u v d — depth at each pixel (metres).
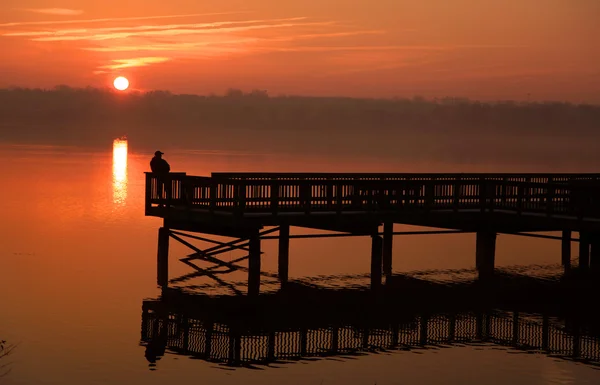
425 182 31.70
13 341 23.59
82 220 52.09
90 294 29.81
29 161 130.50
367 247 43.03
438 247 43.50
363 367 22.02
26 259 36.72
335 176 37.31
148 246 41.31
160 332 24.98
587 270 35.16
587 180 39.78
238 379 20.83
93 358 22.25
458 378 21.22
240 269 35.34
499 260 39.50
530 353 23.56
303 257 39.16
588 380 21.25
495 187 33.06
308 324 26.41
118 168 115.94
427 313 28.17
